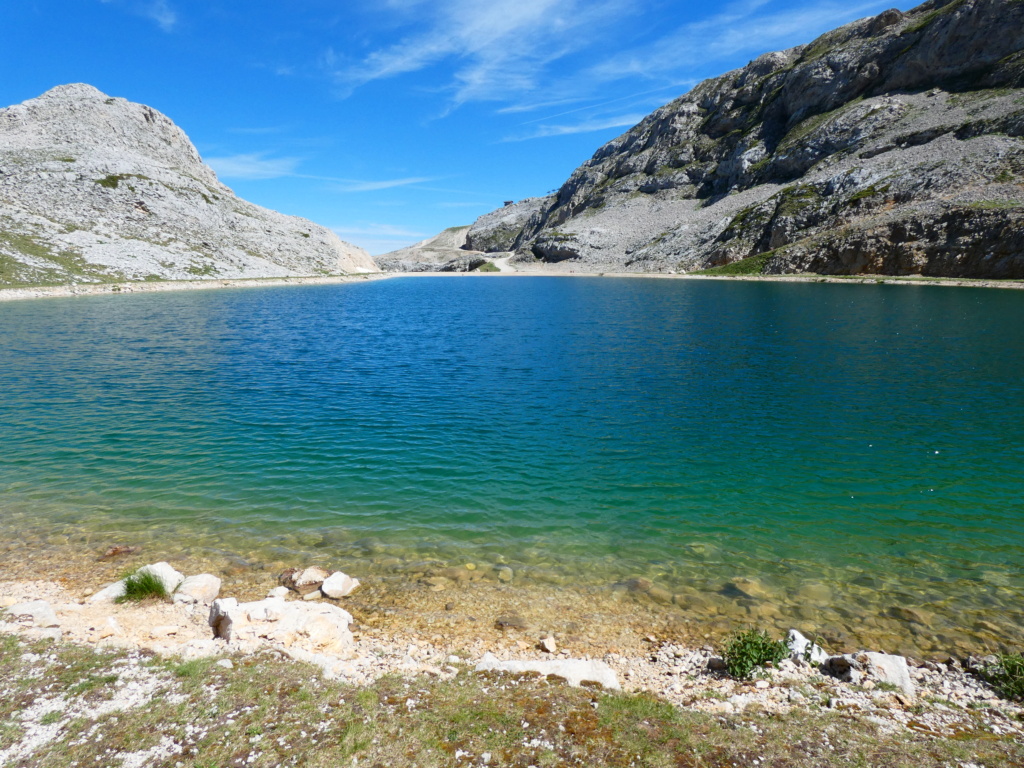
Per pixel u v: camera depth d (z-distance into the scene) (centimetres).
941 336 4119
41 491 1641
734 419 2373
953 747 654
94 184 11300
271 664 801
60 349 3925
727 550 1363
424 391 2858
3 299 6919
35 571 1202
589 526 1482
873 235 9050
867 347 3828
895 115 12612
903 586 1200
